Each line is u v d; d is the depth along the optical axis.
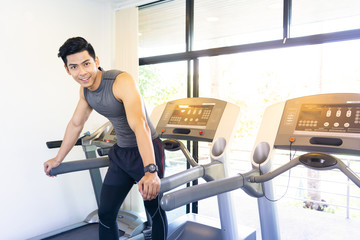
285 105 1.92
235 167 4.31
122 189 1.68
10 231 2.89
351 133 1.63
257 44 2.76
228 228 2.31
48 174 1.79
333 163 1.52
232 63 3.97
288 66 3.62
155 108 2.65
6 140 2.86
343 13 2.61
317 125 1.75
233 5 3.11
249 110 4.00
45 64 3.14
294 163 1.58
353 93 1.75
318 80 3.42
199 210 3.86
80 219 3.46
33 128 3.05
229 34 3.14
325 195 4.15
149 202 1.67
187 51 3.22
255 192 1.78
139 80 3.83
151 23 3.66
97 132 2.83
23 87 2.97
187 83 3.27
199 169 1.77
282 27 2.83
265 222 1.97
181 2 3.40
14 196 2.92
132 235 2.85
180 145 2.29
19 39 2.94
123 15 3.59
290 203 4.32
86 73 1.42
